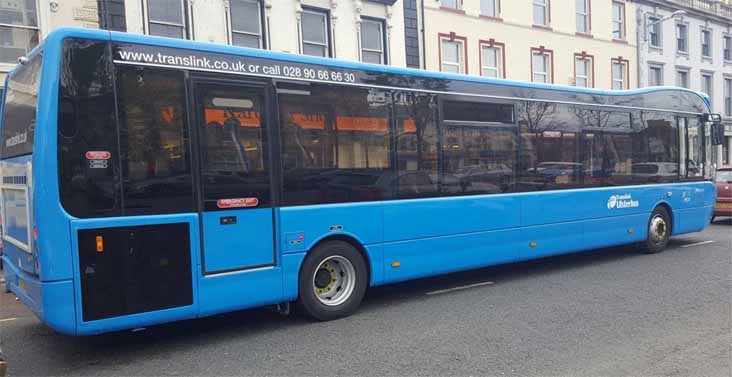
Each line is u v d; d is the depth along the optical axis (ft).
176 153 17.58
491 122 26.50
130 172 16.70
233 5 53.21
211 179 18.22
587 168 30.99
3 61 43.04
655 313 21.09
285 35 55.77
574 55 88.22
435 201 24.20
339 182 21.31
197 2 50.65
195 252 17.81
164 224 17.24
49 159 15.39
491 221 26.32
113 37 16.63
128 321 16.57
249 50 19.33
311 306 20.61
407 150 23.40
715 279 27.04
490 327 19.63
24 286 17.25
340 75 21.47
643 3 100.37
